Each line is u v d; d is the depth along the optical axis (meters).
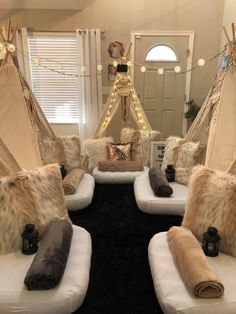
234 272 1.48
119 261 1.85
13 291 1.33
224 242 1.63
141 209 2.32
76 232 1.84
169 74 4.83
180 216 2.26
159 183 2.39
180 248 1.55
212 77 4.80
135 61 4.78
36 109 3.15
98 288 1.62
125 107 3.68
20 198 1.73
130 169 3.02
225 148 2.60
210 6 4.54
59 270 1.38
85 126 4.99
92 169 3.15
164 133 5.08
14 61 2.88
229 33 4.34
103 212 2.40
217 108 2.72
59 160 3.08
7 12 4.56
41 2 4.45
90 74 4.76
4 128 2.78
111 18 4.62
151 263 1.60
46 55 4.82
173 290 1.35
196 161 2.68
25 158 2.76
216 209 1.71
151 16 4.61
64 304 1.30
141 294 1.59
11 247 1.63
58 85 4.98
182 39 4.68
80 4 4.48
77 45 4.66
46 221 1.77
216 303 1.27
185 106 4.94
